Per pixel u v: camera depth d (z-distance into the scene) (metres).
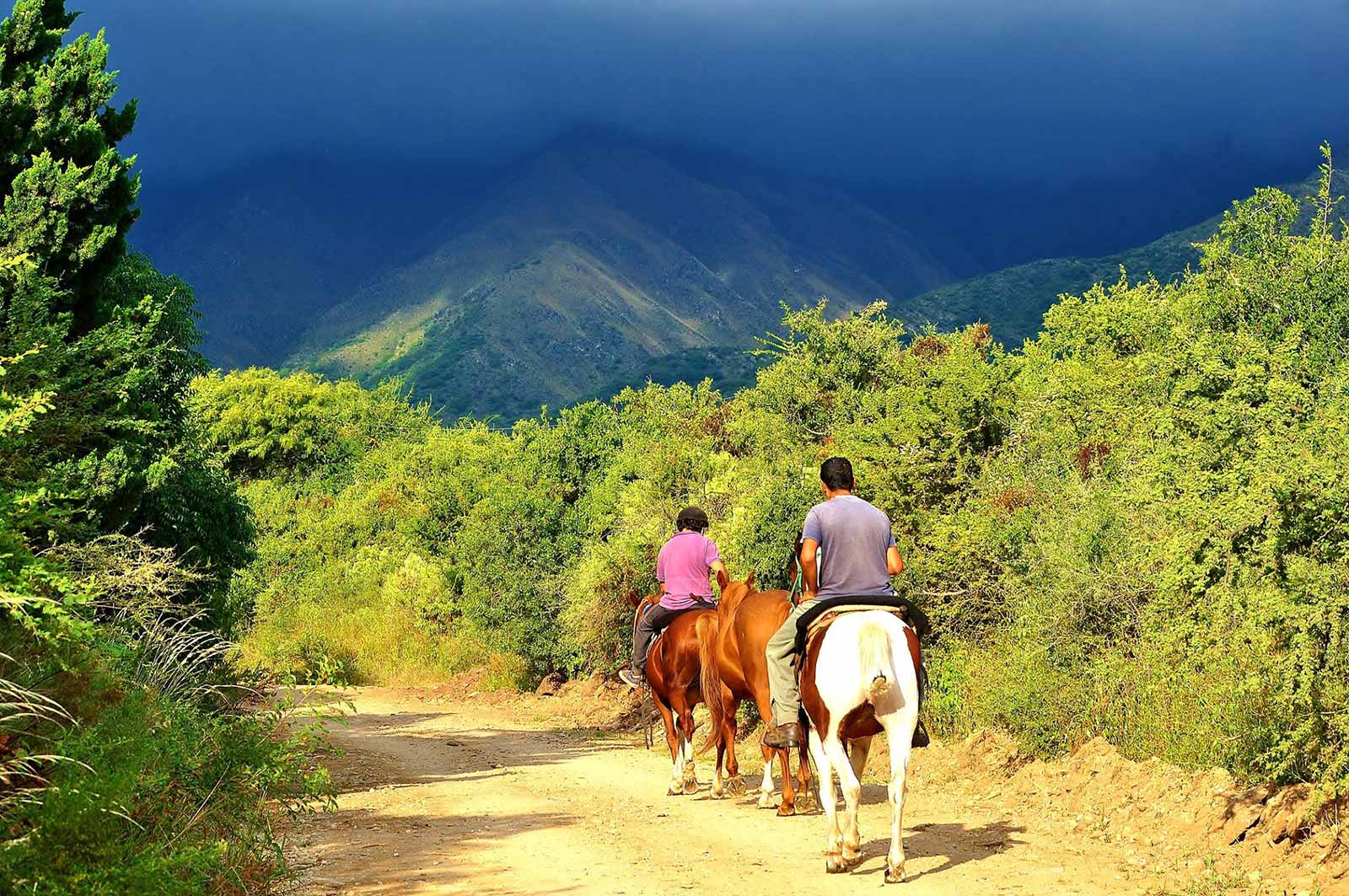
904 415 17.86
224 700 11.99
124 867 6.75
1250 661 10.01
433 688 30.42
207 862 7.57
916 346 28.56
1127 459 15.02
